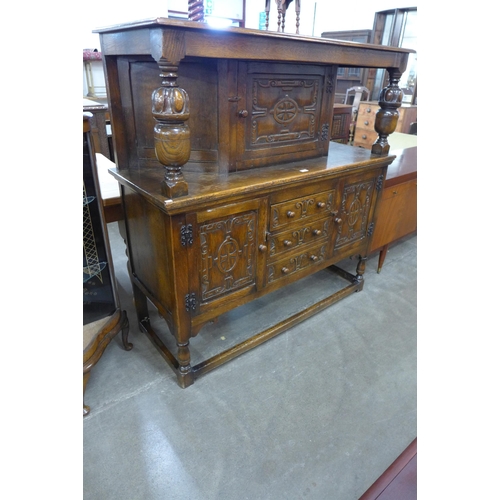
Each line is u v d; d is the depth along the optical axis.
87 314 1.38
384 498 0.67
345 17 4.96
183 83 1.25
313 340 1.73
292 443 1.25
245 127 1.36
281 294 2.07
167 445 1.22
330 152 1.80
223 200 1.19
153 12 3.47
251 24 4.89
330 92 1.58
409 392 1.47
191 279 1.26
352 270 2.37
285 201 1.41
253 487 1.11
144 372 1.52
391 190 2.00
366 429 1.31
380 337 1.77
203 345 1.66
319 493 1.10
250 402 1.40
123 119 1.35
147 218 1.28
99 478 1.12
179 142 1.02
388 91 1.63
